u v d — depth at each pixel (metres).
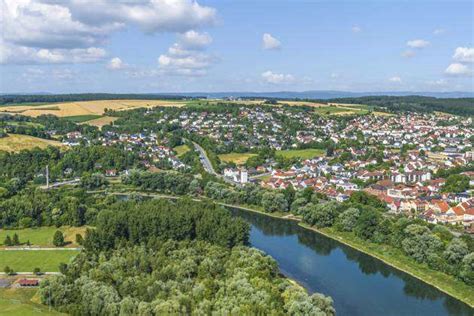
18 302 194.50
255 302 174.75
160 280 198.75
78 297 191.62
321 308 183.50
